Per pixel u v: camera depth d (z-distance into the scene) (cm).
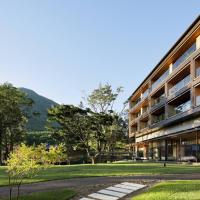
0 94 7244
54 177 2422
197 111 4578
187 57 5212
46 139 8219
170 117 5725
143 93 8494
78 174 2630
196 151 5122
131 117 9750
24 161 1314
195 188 1698
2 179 2353
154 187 1819
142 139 8200
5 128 7344
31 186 2019
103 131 7156
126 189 1862
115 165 4047
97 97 7350
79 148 6731
